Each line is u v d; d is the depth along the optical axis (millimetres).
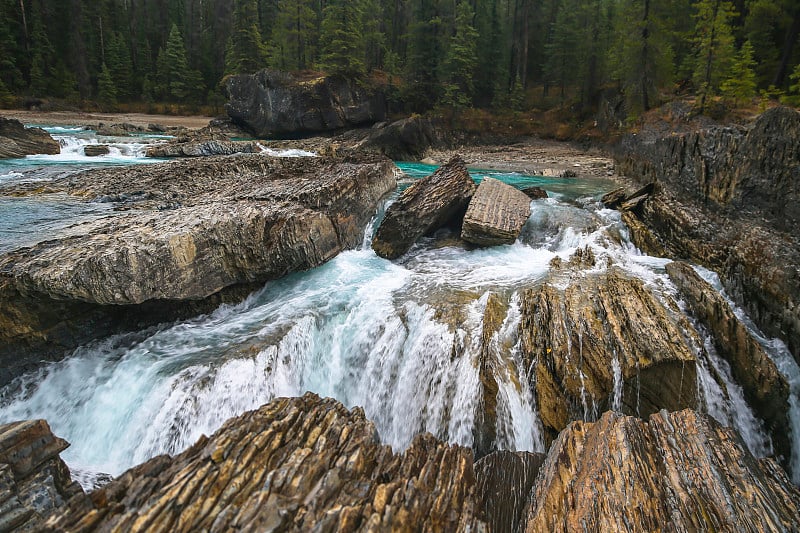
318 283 11844
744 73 28062
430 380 8984
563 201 18703
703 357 8195
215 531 3971
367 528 4078
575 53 46219
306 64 55188
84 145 28422
